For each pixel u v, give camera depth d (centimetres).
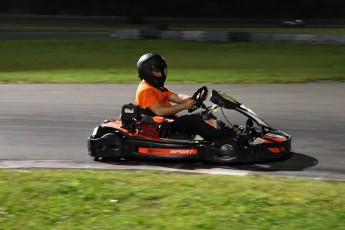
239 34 4197
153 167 1034
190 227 693
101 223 718
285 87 2083
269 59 3350
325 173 988
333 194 823
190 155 1028
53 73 2642
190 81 2267
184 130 1036
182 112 1625
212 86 2127
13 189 865
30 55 3638
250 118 1030
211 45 4066
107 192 838
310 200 791
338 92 1945
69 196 826
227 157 1016
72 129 1388
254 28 6238
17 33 5250
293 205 770
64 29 5803
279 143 1026
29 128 1404
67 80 2312
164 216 739
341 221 705
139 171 991
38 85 2167
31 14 8081
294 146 1188
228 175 955
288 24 6469
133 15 7044
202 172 987
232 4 8381
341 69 2738
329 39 3928
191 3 8300
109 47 4006
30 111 1620
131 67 3009
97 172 988
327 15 8244
